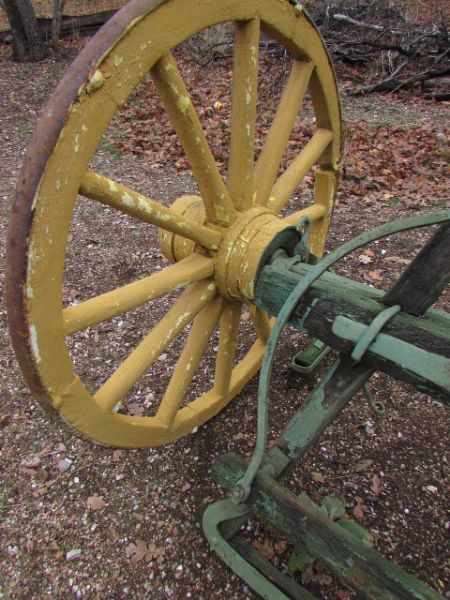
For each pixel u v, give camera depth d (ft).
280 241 4.67
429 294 3.56
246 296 4.71
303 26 4.93
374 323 3.64
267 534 5.46
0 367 7.70
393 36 20.80
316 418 4.43
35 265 3.29
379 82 19.60
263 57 20.86
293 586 4.66
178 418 5.60
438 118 16.66
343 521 5.16
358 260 9.71
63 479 6.13
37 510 5.82
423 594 3.66
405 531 5.48
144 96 18.89
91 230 11.00
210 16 3.84
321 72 5.48
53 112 3.11
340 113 6.12
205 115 17.06
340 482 5.96
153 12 3.38
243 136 4.64
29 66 23.85
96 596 5.09
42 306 3.45
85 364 7.73
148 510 5.79
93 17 27.02
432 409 6.81
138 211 3.94
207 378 7.41
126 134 16.05
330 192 6.71
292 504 4.26
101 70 3.21
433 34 19.69
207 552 5.39
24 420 6.86
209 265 4.73
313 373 7.42
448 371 3.34
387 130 15.44
